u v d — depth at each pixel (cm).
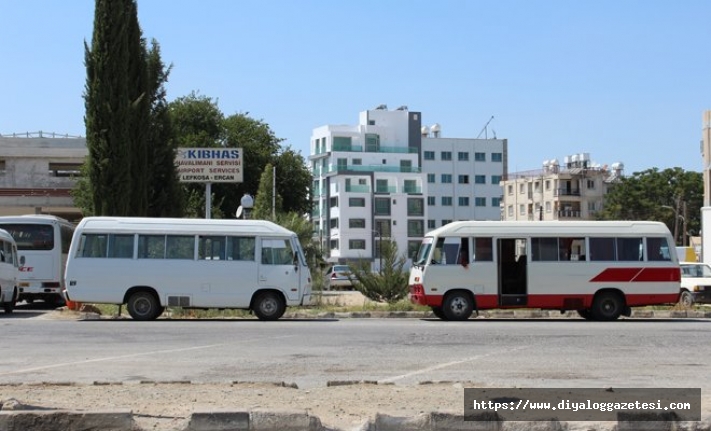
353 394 1088
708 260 5369
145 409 977
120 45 3328
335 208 11819
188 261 2541
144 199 3394
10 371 1348
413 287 2670
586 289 2595
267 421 889
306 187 7219
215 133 6950
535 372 1355
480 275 2589
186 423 887
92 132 3294
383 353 1609
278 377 1305
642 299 2598
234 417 889
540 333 2022
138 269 2525
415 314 2866
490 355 1578
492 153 13400
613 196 10631
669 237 2633
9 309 2922
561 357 1549
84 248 2530
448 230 2612
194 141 6569
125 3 3375
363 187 11781
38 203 5341
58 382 1180
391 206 11856
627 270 2605
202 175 3734
